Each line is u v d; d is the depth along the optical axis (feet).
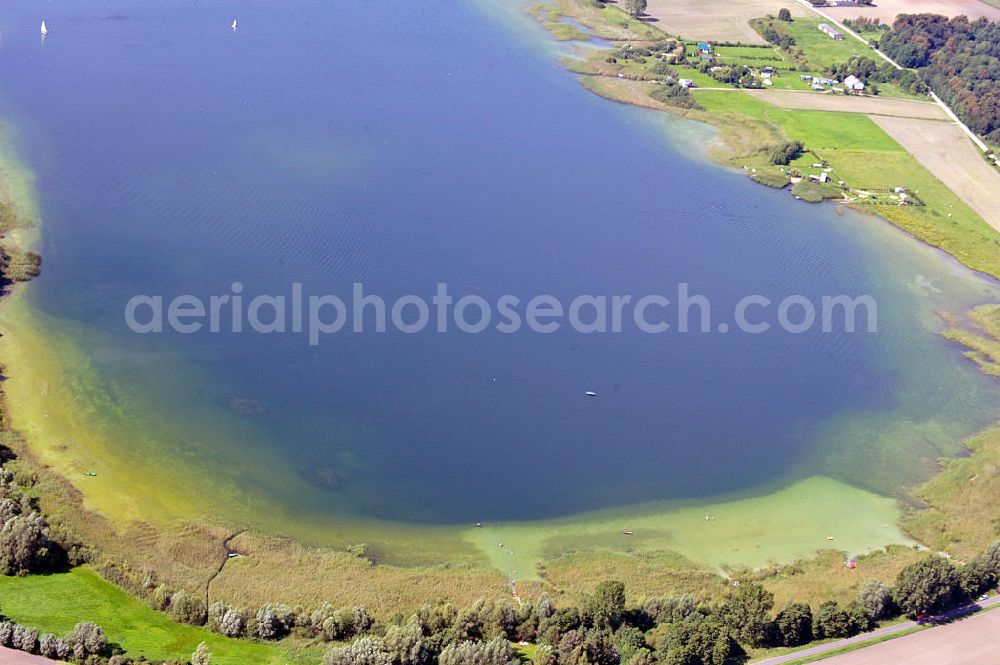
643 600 443.32
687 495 536.42
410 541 488.85
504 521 508.12
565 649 405.18
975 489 540.11
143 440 539.70
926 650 432.66
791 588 465.88
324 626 416.46
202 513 493.36
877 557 492.54
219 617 419.74
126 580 438.81
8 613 409.90
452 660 394.73
